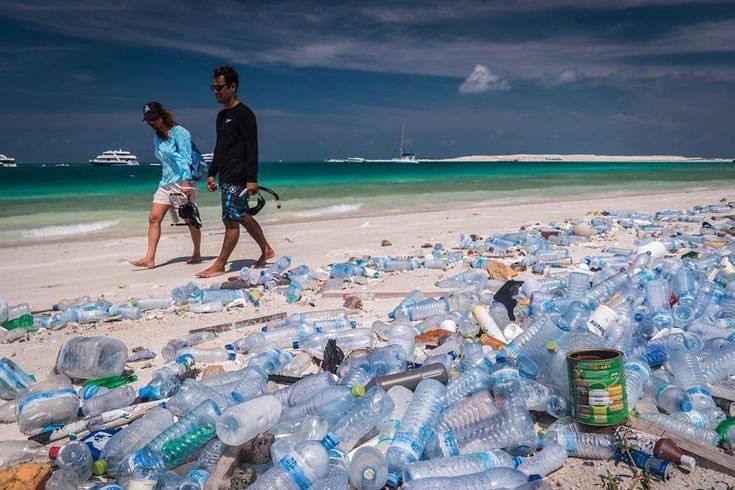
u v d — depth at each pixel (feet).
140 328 19.25
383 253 30.86
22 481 9.40
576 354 10.78
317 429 10.28
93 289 24.91
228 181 26.12
